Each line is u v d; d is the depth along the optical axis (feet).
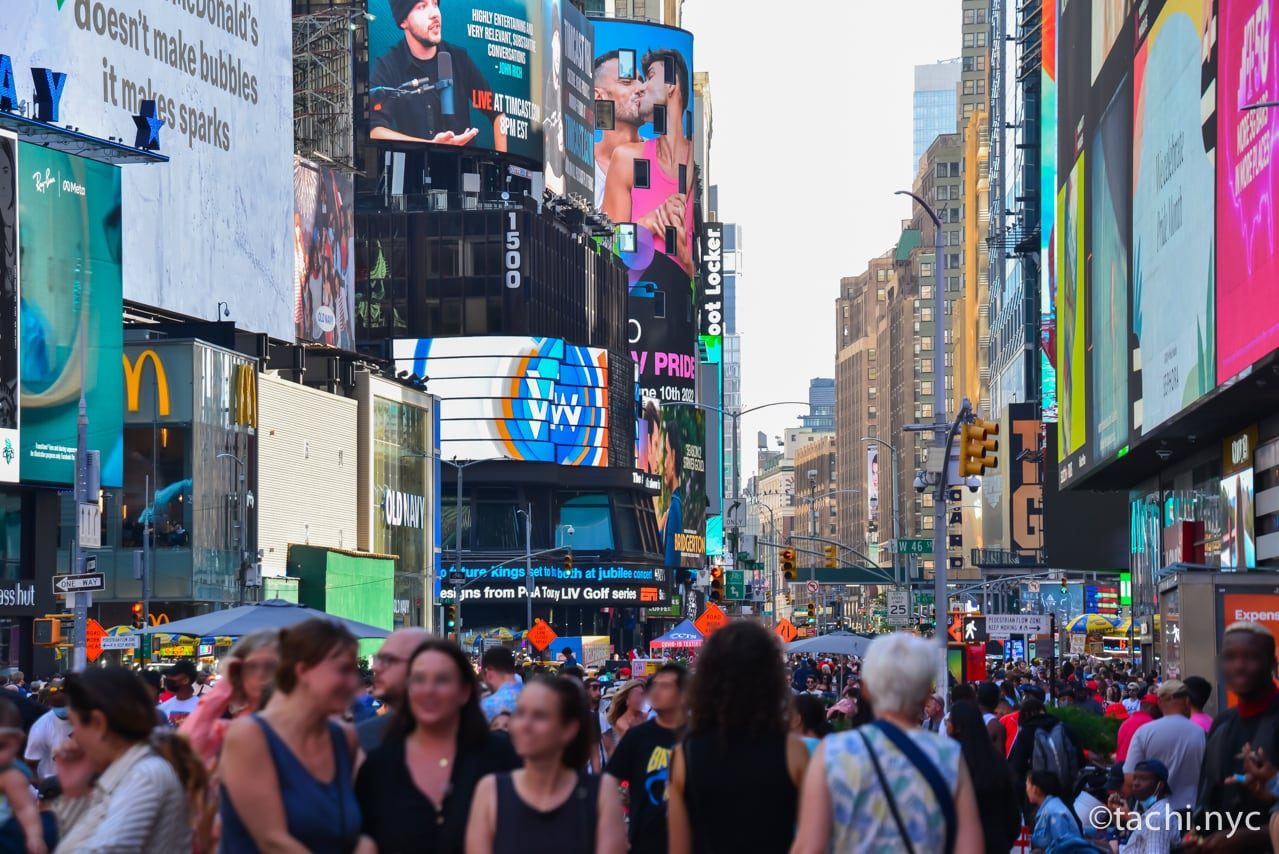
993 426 134.82
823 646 124.36
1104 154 231.91
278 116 333.01
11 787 36.73
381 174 461.37
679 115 592.60
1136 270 209.77
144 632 85.30
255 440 298.97
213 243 304.09
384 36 453.17
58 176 228.63
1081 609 392.88
